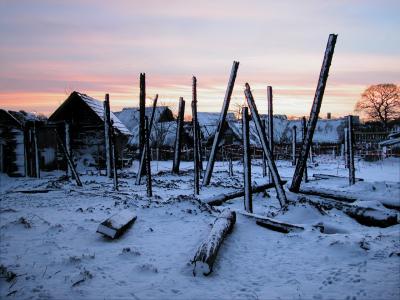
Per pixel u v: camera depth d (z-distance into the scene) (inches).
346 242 258.5
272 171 437.1
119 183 769.6
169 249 267.3
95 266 227.6
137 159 1872.5
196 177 550.3
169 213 369.4
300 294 188.9
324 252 253.0
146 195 543.5
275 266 234.2
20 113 1148.5
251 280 211.6
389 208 434.6
